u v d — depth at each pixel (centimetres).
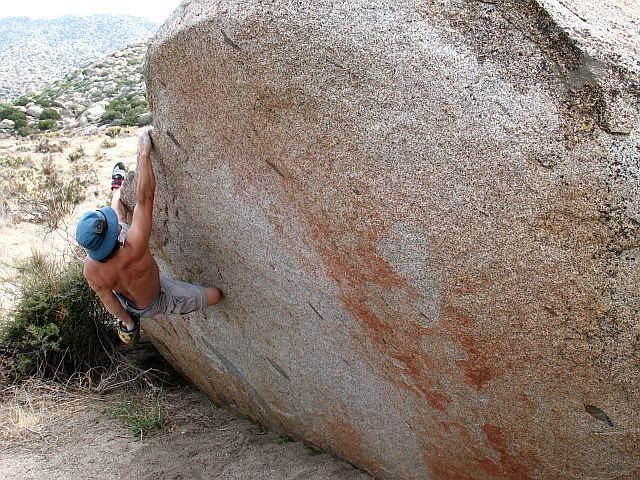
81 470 373
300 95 249
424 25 224
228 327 374
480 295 226
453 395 257
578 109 207
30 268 573
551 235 211
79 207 1018
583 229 209
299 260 287
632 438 232
